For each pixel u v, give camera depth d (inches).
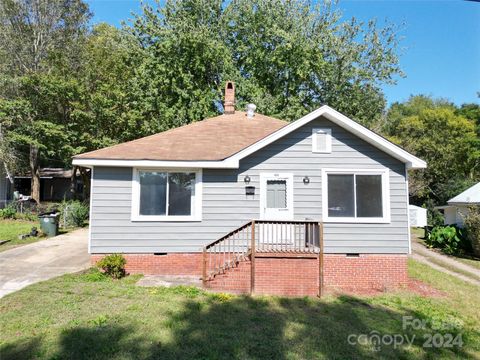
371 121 1133.7
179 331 240.2
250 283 370.0
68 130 999.0
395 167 434.3
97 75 1017.5
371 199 432.1
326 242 425.1
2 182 1155.9
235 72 949.2
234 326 257.8
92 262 405.1
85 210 829.2
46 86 943.7
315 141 437.1
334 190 434.0
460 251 645.3
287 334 250.7
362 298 369.7
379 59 1029.8
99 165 405.7
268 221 377.1
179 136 510.0
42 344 211.5
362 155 436.1
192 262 419.2
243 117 631.8
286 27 973.2
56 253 482.9
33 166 1141.1
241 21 996.6
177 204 423.2
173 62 925.2
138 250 411.5
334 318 296.0
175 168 423.2
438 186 1280.8
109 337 223.9
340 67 1017.5
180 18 947.3
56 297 299.1
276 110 960.9
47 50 1100.5
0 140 987.3
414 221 1086.4
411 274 477.7
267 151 435.2
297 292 369.1
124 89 994.1
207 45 912.9
